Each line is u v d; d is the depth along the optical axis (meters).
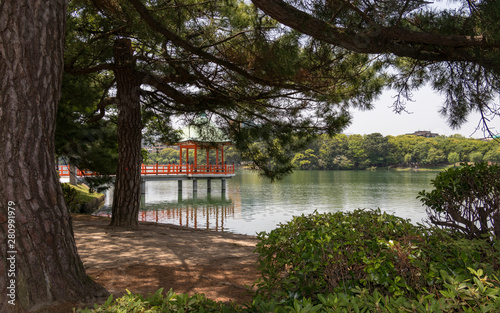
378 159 105.50
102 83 11.05
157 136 13.08
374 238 2.35
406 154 104.94
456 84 5.14
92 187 13.52
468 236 2.95
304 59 5.52
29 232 2.57
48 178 2.72
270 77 5.83
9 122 2.55
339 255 2.24
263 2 3.90
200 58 6.56
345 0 4.01
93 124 11.79
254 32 5.31
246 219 17.08
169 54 6.98
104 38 7.26
